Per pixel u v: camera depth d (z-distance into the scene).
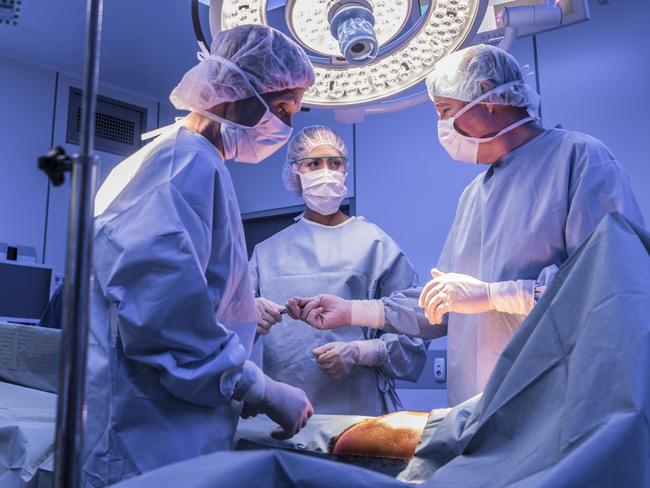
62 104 3.89
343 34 1.15
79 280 0.51
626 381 0.59
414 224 3.35
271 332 2.10
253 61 1.18
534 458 0.63
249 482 0.51
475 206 1.64
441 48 1.29
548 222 1.43
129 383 0.97
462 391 1.53
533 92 1.54
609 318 0.64
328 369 1.88
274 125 1.23
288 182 2.29
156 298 0.93
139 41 3.42
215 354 0.97
